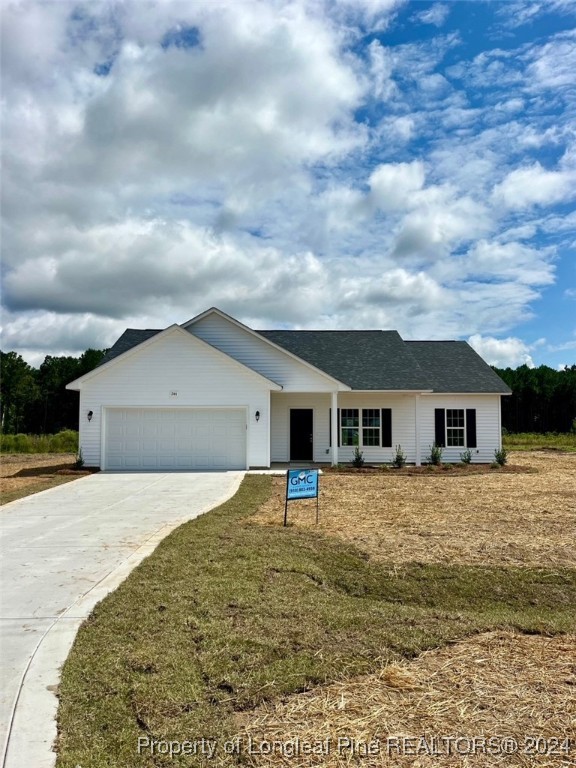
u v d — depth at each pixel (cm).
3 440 3228
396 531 956
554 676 425
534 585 704
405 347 2578
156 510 1164
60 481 1678
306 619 544
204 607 566
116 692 404
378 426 2339
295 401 2338
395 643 488
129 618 538
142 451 1998
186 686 411
